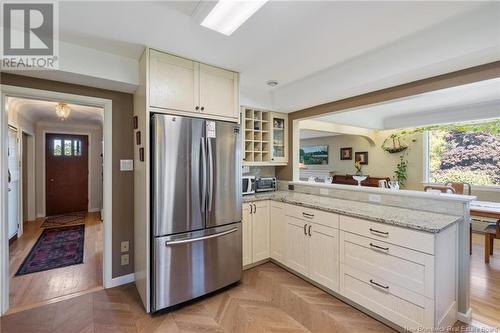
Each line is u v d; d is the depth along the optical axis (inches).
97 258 131.5
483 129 185.5
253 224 119.6
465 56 69.2
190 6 62.5
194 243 90.6
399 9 63.8
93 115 192.1
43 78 87.7
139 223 95.1
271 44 82.6
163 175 83.6
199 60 94.9
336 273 92.4
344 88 99.0
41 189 222.1
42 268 118.8
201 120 92.1
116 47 84.7
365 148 261.1
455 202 80.9
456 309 79.7
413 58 78.0
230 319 81.7
